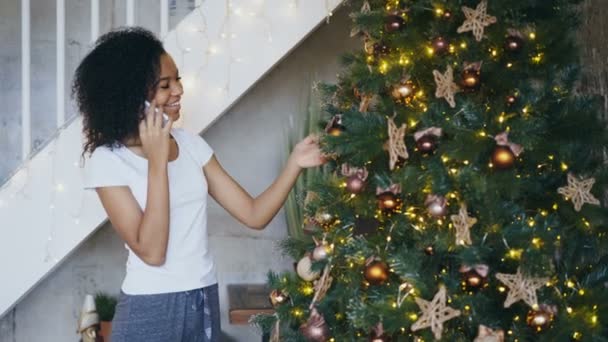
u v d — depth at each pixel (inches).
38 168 119.7
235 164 145.8
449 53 74.2
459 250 69.1
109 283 140.9
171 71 84.1
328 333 76.2
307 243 89.3
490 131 69.7
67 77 143.2
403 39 75.4
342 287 77.3
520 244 67.9
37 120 142.6
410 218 74.0
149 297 79.5
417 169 71.2
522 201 75.3
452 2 73.9
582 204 73.0
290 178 87.0
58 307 139.1
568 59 78.2
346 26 148.6
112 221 81.0
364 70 76.0
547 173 76.1
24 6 118.4
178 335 80.3
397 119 74.0
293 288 83.5
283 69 146.9
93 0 119.7
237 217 89.2
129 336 79.8
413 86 76.2
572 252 75.6
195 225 82.5
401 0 79.0
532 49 75.0
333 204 80.2
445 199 69.1
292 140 143.0
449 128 70.4
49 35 143.0
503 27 74.2
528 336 70.4
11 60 141.9
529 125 68.8
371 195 76.8
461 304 69.1
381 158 77.0
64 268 139.3
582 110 76.4
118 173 80.4
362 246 73.6
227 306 143.8
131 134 81.7
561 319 69.5
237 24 122.8
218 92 122.6
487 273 67.6
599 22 108.4
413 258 69.8
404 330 73.3
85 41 144.3
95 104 81.9
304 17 123.4
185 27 121.9
